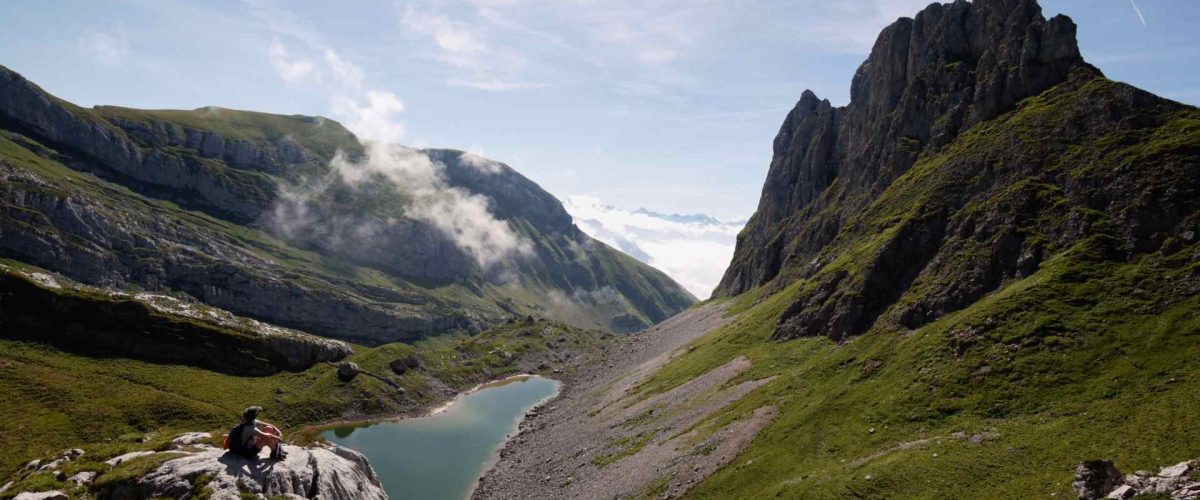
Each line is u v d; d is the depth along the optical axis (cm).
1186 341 5238
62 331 12594
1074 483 3769
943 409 5641
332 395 14162
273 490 2847
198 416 11444
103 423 10275
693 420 7875
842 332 8744
